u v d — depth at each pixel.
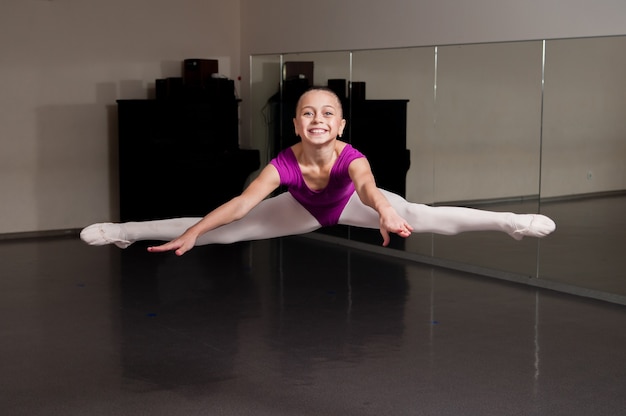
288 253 8.29
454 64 7.60
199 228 2.40
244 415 3.91
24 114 9.05
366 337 5.25
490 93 7.32
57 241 8.86
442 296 6.46
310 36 9.17
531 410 3.97
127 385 4.34
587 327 5.54
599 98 6.43
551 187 6.85
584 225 6.59
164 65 9.85
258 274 7.21
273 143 9.77
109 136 9.59
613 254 6.35
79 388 4.29
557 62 6.77
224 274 7.19
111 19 9.46
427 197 7.95
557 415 3.91
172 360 4.77
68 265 7.54
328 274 7.27
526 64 7.02
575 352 4.94
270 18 9.78
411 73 8.02
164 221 2.85
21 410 3.97
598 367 4.64
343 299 6.31
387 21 8.22
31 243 8.72
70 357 4.82
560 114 6.77
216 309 5.96
